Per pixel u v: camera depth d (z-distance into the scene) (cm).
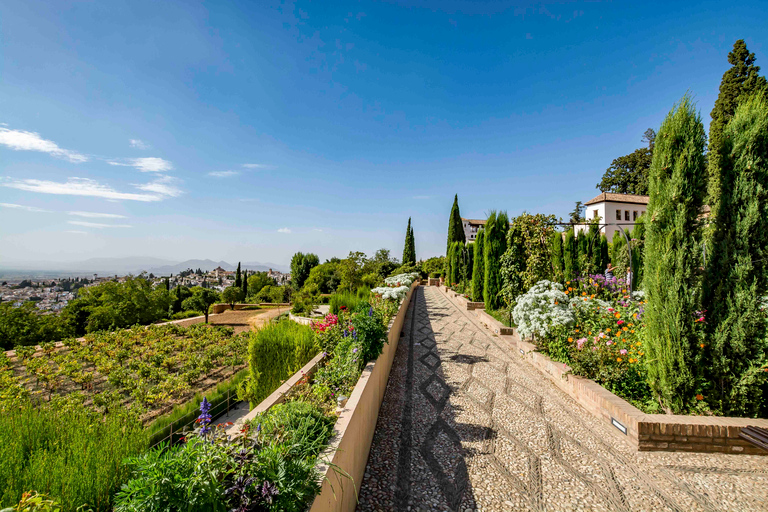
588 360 531
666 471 349
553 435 420
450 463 361
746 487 324
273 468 173
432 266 3888
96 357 1316
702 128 422
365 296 1145
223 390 864
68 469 185
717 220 419
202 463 154
